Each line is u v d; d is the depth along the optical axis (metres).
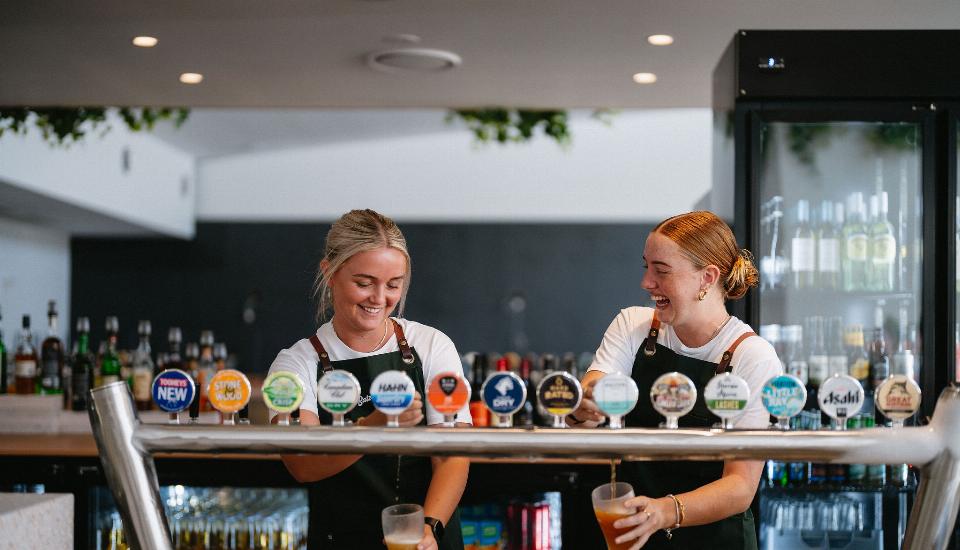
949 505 1.38
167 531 1.43
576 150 8.00
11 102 4.81
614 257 7.98
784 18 3.39
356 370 2.04
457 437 1.36
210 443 1.39
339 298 1.96
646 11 3.32
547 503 3.51
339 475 2.00
